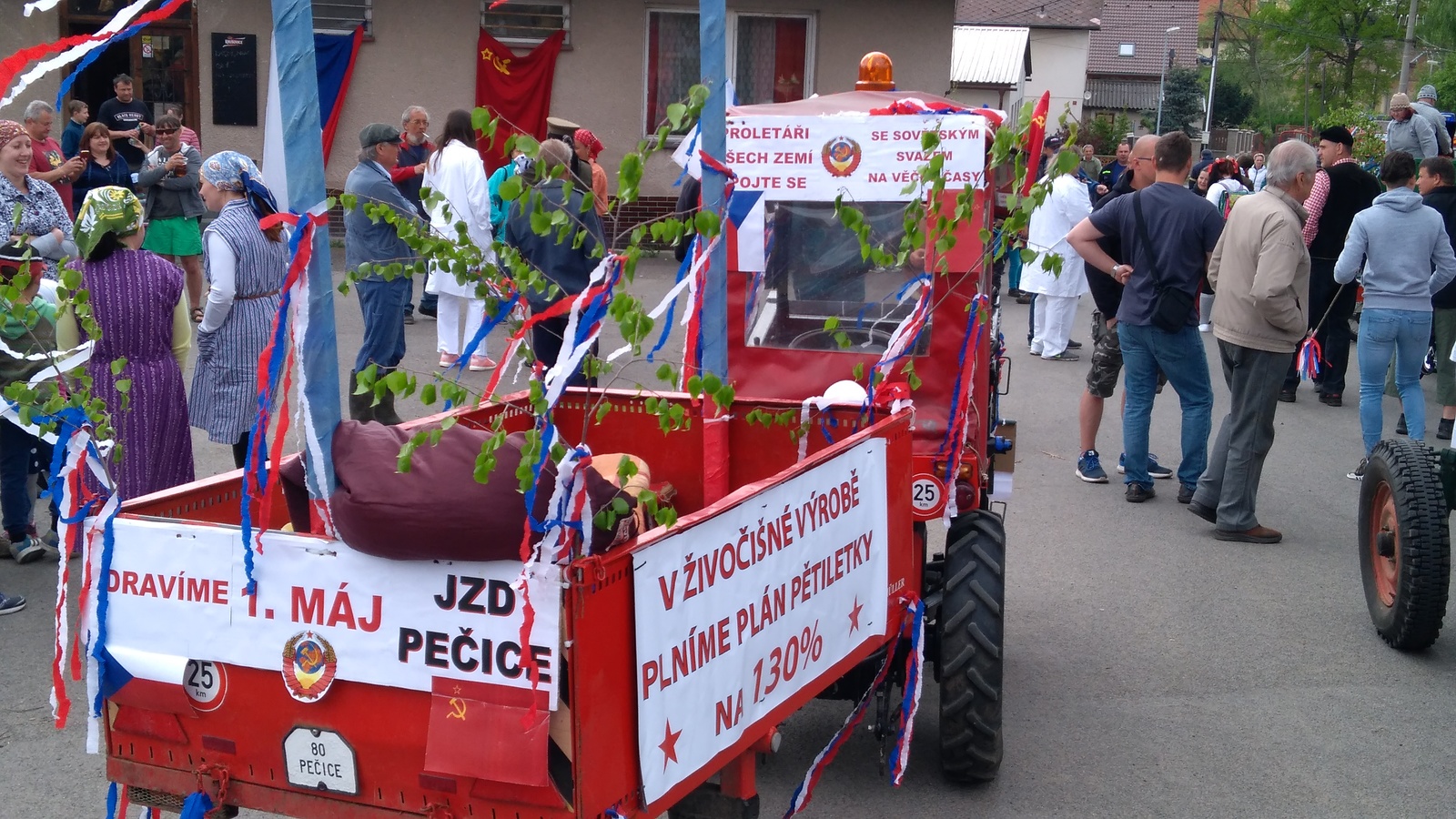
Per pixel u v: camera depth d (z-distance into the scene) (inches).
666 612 107.3
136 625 115.2
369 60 651.5
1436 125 616.7
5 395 118.3
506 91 656.4
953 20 656.4
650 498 105.6
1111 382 323.3
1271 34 3026.6
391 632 105.7
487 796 104.3
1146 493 313.6
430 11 648.4
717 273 161.5
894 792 171.8
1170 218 289.3
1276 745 188.7
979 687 163.2
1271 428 281.7
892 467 149.6
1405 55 1795.0
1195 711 200.1
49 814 159.5
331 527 107.3
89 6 661.3
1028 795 171.6
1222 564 270.2
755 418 159.6
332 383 109.6
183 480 216.4
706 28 152.4
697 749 112.8
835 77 665.0
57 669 118.3
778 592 124.7
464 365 114.7
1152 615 240.4
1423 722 197.9
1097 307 318.7
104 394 203.5
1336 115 1058.7
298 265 106.5
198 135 665.0
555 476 100.3
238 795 115.0
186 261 466.9
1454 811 170.6
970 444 179.5
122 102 540.1
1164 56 2802.7
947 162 178.7
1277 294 265.3
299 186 109.9
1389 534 226.2
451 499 99.3
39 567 244.2
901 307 184.2
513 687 101.3
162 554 113.0
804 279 188.2
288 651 109.7
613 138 668.1
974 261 176.9
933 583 175.5
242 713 113.0
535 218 99.2
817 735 188.7
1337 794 174.6
